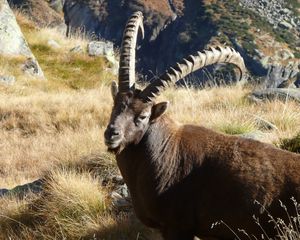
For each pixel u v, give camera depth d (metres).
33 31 30.77
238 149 6.12
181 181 6.14
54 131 17.41
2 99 20.98
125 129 6.23
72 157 11.04
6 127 18.17
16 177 12.85
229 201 5.90
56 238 7.99
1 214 8.98
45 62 28.16
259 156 6.01
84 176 9.28
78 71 27.67
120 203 8.46
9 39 26.64
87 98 20.25
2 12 26.97
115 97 6.61
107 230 7.75
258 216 5.79
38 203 9.02
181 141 6.32
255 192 5.81
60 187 8.74
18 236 8.37
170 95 17.69
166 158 6.25
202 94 17.22
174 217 6.16
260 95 14.91
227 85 18.53
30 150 15.25
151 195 6.21
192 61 6.41
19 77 25.16
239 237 5.95
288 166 5.89
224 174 5.98
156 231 7.52
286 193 5.73
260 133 10.21
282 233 5.52
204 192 6.03
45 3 67.31
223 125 10.91
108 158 9.97
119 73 6.52
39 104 19.95
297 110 12.84
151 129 6.35
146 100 6.31
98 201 8.46
